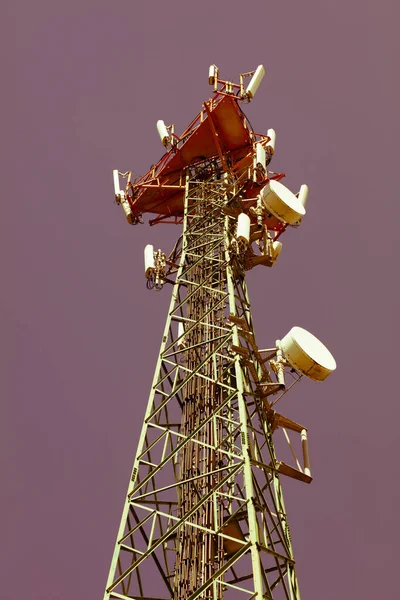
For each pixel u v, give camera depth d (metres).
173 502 28.77
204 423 28.69
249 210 41.53
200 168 48.69
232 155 48.72
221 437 30.27
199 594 23.06
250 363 31.27
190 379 32.72
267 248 39.94
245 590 22.75
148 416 30.67
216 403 31.44
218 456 29.53
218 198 43.53
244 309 35.94
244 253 38.59
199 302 37.00
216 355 31.69
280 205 40.31
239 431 29.30
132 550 26.31
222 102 47.94
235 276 37.47
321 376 33.47
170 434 30.67
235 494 30.05
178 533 27.66
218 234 40.28
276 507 28.06
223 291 36.06
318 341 34.59
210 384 32.00
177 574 26.67
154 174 49.69
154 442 29.98
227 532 27.28
